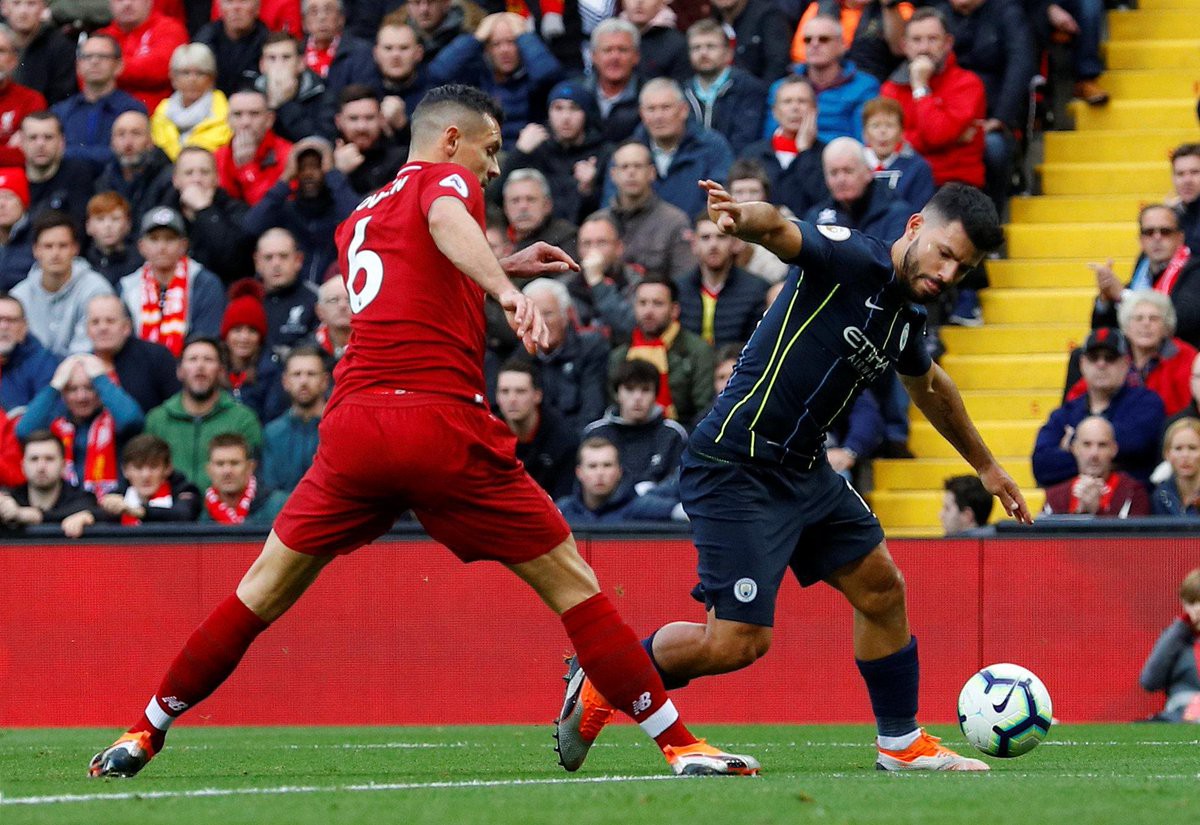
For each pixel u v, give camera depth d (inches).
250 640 753.6
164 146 1803.6
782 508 782.5
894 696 819.4
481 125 745.0
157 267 1584.6
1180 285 1435.8
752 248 1473.9
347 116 1626.5
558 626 1339.8
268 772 840.9
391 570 1353.3
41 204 1736.0
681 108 1585.9
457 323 711.7
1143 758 920.3
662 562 1312.7
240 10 1870.1
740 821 555.5
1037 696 819.4
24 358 1541.6
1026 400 1553.9
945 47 1615.4
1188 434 1305.4
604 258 1482.5
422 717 1343.5
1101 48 1823.3
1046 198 1713.8
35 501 1418.6
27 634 1366.9
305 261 1619.1
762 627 778.8
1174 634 1261.1
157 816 587.8
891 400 1462.8
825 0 1754.4
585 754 805.9
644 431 1358.3
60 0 1950.1
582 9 1811.0
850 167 1471.5
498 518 713.0
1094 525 1295.5
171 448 1443.2
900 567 1316.4
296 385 1414.9
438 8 1760.6
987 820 561.0
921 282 756.0
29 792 697.6
